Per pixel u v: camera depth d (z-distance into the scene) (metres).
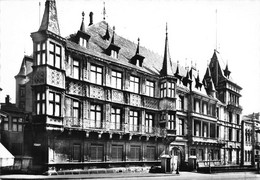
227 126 55.56
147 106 35.97
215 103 49.44
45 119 24.64
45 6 26.48
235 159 57.38
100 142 30.19
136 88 35.12
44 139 25.47
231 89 58.09
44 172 24.89
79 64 29.08
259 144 65.25
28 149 25.78
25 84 27.50
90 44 32.16
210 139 46.91
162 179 25.59
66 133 26.75
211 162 46.66
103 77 31.02
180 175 31.05
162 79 38.00
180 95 41.88
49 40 25.52
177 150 40.75
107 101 30.89
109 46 32.94
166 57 38.84
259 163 43.94
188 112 43.03
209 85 51.47
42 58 25.47
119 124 32.06
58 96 26.19
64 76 26.77
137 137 33.72
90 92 29.47
